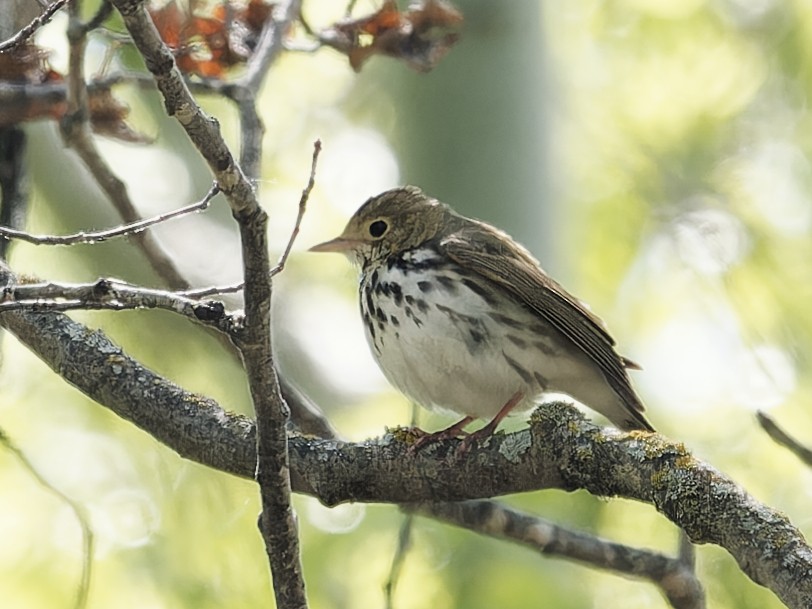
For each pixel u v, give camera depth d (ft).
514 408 33.63
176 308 23.02
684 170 53.72
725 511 24.12
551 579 41.14
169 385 28.45
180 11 37.32
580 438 26.43
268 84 56.59
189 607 42.86
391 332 33.58
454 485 27.50
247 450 27.68
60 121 34.09
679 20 55.42
